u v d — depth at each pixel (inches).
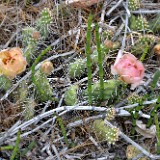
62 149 28.2
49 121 28.3
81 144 28.0
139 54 32.1
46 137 28.3
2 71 26.3
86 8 33.7
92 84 29.1
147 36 30.6
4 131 28.5
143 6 34.3
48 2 33.4
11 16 32.7
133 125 28.4
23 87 28.9
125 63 26.3
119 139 28.8
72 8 33.2
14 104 28.7
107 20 34.0
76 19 33.2
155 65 31.8
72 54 31.7
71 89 28.4
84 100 29.4
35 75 28.0
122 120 29.5
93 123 28.3
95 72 30.2
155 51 29.9
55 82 30.2
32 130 27.7
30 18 32.9
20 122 28.2
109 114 27.5
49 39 32.2
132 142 27.7
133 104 28.2
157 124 26.8
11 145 27.7
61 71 31.0
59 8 32.9
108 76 30.6
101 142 28.5
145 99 27.9
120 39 32.7
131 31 32.5
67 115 29.1
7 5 33.1
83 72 30.2
